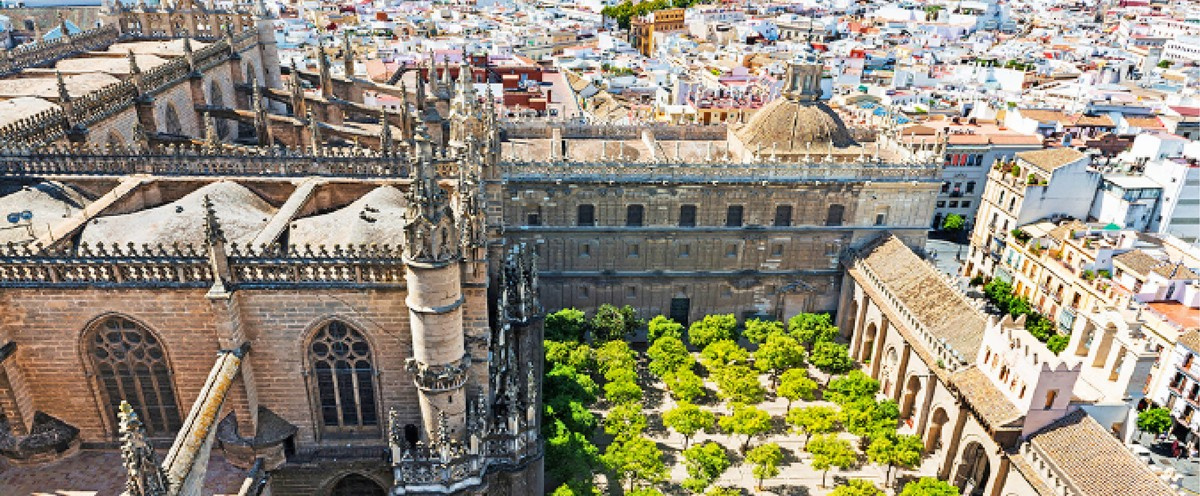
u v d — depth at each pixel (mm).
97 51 79062
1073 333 65562
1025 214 104500
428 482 36375
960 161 124000
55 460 36562
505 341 46719
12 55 68188
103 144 56219
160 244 32688
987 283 110188
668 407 78500
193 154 46000
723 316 86000
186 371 35594
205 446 31375
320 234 38750
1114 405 57125
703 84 155500
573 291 91750
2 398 34438
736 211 88625
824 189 87562
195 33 90750
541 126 98875
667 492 65062
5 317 33406
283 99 81625
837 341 92938
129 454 26750
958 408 63625
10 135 46656
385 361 36375
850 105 148750
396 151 56125
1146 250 90688
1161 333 78562
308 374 36375
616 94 162625
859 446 72312
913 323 74188
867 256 88250
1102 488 49406
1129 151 128500
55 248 34875
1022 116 138500
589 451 57938
